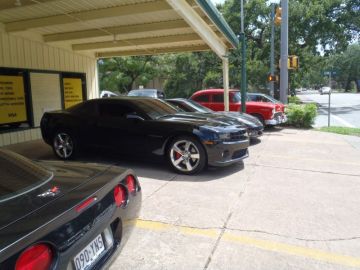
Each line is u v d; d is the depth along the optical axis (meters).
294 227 3.96
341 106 29.84
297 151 8.63
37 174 2.58
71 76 12.35
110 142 6.88
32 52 10.52
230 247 3.49
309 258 3.29
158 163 7.03
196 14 8.89
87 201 2.23
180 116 6.79
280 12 15.62
